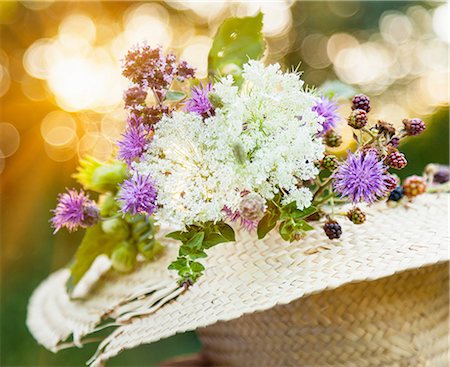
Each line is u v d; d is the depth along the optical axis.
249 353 0.56
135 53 0.51
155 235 0.60
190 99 0.51
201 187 0.49
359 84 1.38
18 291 1.25
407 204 0.56
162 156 0.51
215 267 0.54
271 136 0.49
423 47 1.39
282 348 0.54
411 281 0.53
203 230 0.50
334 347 0.53
